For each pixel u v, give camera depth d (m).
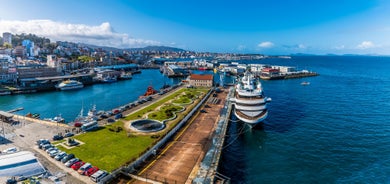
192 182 48.78
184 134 77.50
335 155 69.19
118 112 100.88
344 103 133.12
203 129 82.69
